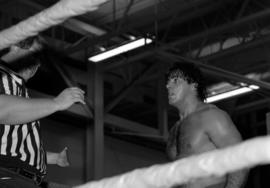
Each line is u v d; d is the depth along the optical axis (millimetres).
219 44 13039
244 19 11164
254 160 1399
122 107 14656
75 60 12297
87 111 12172
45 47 11203
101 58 11539
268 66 13758
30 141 2824
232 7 11781
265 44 12891
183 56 12633
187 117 3113
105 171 12977
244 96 15242
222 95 13281
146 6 11734
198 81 3170
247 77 13156
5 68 2848
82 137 12320
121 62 12320
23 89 2914
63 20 2100
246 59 13688
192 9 12070
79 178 12023
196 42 13031
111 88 13602
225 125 2980
